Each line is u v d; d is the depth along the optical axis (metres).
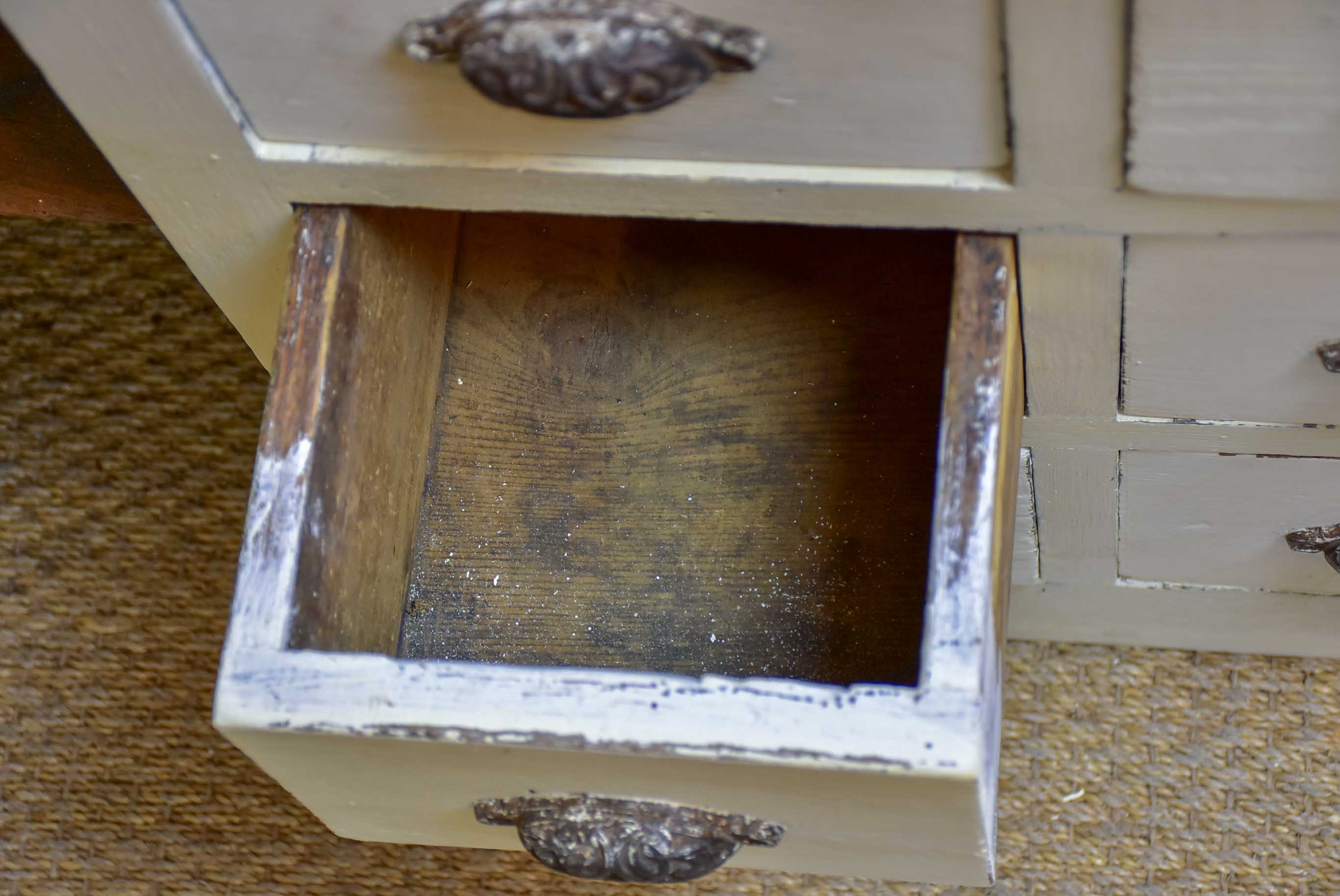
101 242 1.62
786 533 1.15
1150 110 0.93
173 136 1.00
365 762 1.01
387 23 0.95
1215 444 1.14
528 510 1.17
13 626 1.52
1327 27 0.89
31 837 1.47
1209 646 1.43
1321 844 1.40
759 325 1.19
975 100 0.94
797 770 0.95
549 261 1.20
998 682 1.04
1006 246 1.00
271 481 1.02
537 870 1.44
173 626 1.52
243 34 0.96
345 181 1.01
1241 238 0.98
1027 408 1.12
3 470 1.56
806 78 0.94
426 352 1.15
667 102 0.95
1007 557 1.09
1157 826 1.42
